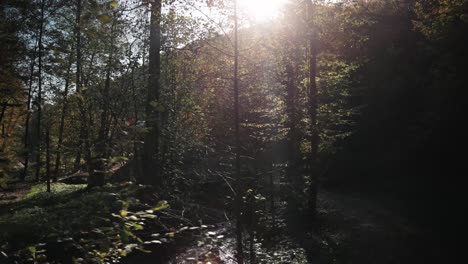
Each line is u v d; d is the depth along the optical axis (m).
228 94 12.78
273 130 16.92
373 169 25.91
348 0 18.02
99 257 3.05
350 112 17.58
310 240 13.06
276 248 9.66
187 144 14.05
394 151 24.20
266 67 9.84
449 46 18.28
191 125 16.34
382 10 23.64
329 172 27.05
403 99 23.20
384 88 23.22
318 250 12.44
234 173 7.61
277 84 15.01
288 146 17.70
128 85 11.82
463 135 18.78
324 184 27.03
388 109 23.70
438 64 19.19
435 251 13.74
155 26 11.97
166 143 13.20
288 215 15.02
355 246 13.58
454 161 19.92
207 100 17.00
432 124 19.80
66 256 5.56
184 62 17.12
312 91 16.86
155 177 11.48
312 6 16.34
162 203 3.07
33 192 20.95
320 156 17.77
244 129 14.03
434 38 19.41
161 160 12.74
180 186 10.84
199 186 10.31
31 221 8.00
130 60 11.83
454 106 18.36
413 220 17.55
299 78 18.00
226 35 7.38
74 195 18.03
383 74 23.53
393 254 13.29
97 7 2.82
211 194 10.09
